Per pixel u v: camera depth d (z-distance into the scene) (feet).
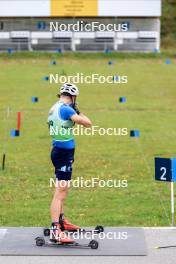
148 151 154.20
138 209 99.14
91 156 146.82
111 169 132.57
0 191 112.16
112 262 68.08
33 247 73.46
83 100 241.76
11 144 162.30
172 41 421.59
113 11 370.73
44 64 326.03
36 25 369.50
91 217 93.91
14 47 368.68
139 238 77.36
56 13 369.09
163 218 93.09
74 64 324.80
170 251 71.92
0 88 264.72
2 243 75.25
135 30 371.56
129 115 211.61
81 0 369.30
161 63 336.70
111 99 244.42
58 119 73.97
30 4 368.68
